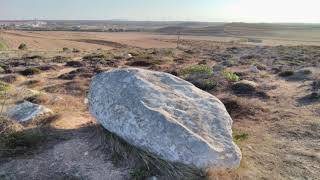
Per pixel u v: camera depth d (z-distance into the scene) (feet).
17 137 10.57
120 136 9.75
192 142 8.84
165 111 9.80
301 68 31.65
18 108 14.17
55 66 35.09
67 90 21.85
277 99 18.97
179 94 10.91
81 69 31.99
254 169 9.77
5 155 9.94
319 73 27.55
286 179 9.35
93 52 63.36
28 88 22.20
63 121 13.05
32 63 38.65
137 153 9.46
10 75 27.63
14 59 43.11
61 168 9.45
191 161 8.71
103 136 10.63
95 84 11.46
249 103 16.90
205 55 54.90
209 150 8.77
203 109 10.40
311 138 12.47
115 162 9.69
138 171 9.12
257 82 24.47
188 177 8.65
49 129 12.01
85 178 9.02
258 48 74.08
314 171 9.85
